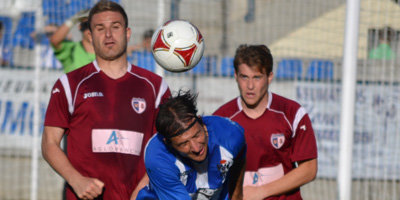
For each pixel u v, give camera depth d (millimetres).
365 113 21406
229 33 25391
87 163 11922
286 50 23688
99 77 12219
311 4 23734
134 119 12133
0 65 24641
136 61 22406
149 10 24594
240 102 13453
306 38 23562
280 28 24547
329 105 23109
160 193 10836
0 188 24078
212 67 24000
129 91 12234
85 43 17547
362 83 21234
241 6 25281
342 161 18016
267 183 13148
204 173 10648
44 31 23203
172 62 12242
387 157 21406
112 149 11922
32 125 24562
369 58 20859
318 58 23062
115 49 12047
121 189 11953
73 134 12062
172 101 9336
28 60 24594
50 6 23266
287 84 23062
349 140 17938
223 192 11594
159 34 12445
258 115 13172
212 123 10680
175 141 9203
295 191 13500
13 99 24641
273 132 13094
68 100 11922
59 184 24000
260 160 13172
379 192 21703
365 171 21844
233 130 10664
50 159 11633
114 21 11992
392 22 20391
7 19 24547
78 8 23578
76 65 17391
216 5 25359
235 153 10648
